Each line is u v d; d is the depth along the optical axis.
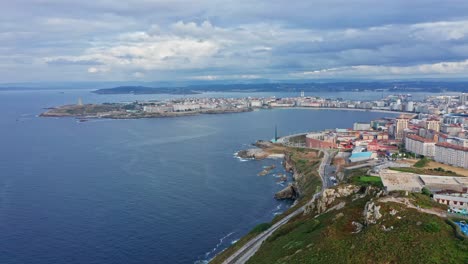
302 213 181.38
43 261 164.25
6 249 174.25
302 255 110.62
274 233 160.00
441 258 90.62
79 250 174.00
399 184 160.75
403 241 98.44
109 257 168.38
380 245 99.38
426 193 147.50
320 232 122.88
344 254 101.31
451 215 116.12
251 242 166.88
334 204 155.50
